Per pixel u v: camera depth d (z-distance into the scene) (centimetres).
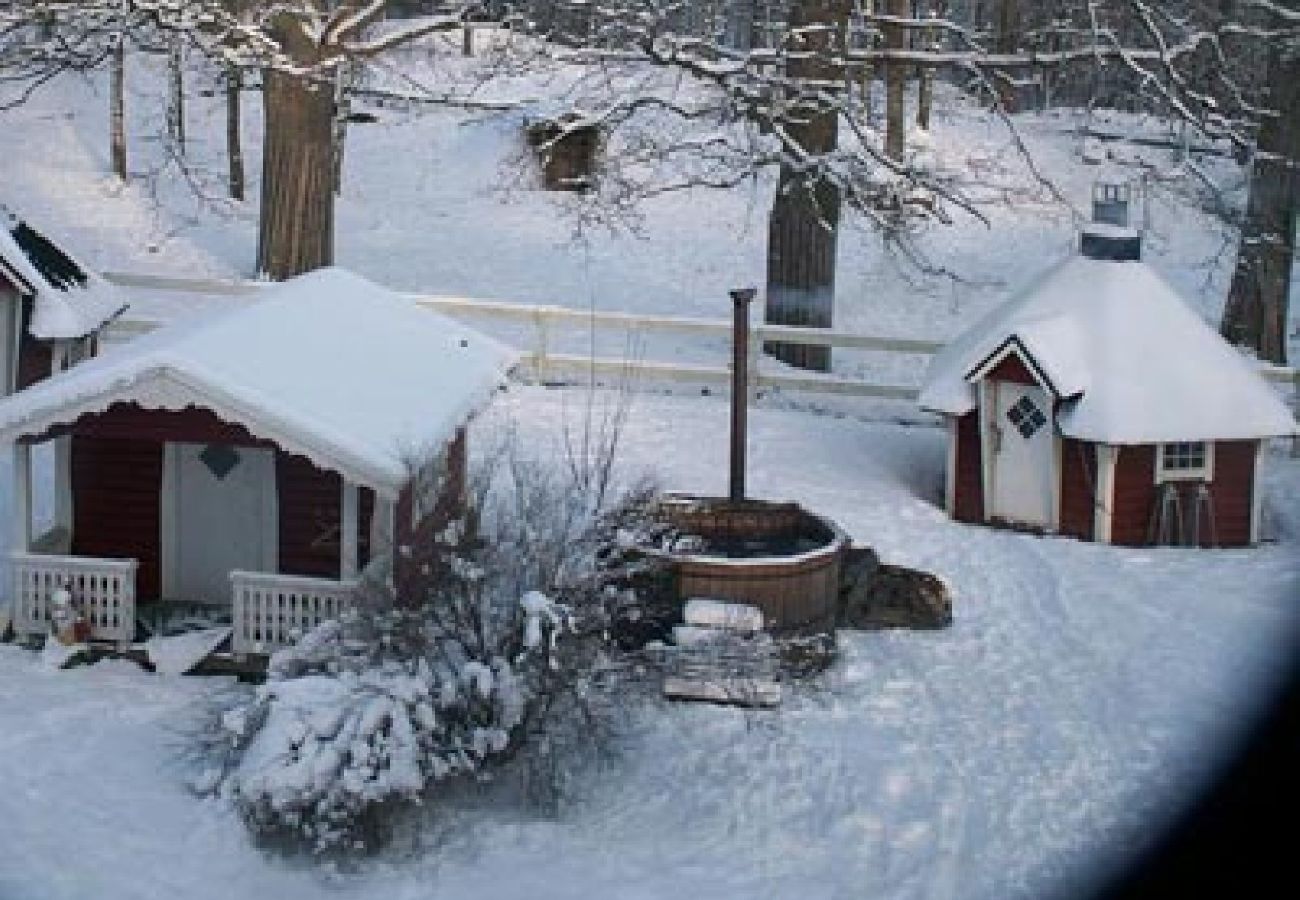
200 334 1780
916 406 2775
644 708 1670
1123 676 1781
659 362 2958
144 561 1847
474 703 1466
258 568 1839
